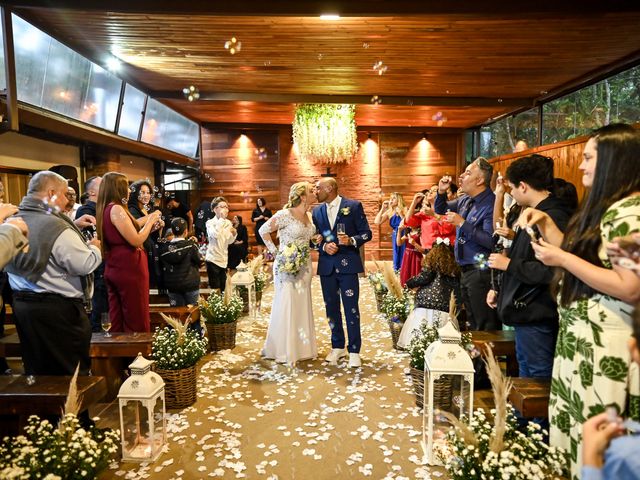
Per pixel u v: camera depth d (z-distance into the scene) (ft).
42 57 16.37
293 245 12.37
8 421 7.39
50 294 7.61
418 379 9.54
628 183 4.93
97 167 22.45
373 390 10.58
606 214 4.84
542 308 7.04
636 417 4.81
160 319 12.71
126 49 17.31
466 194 11.32
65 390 6.82
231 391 10.60
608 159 5.01
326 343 14.66
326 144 29.89
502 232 7.93
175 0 12.89
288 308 12.48
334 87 23.15
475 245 10.32
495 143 32.48
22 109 15.25
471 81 21.94
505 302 7.35
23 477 5.10
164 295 15.83
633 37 15.75
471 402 7.15
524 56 17.94
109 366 10.12
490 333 9.73
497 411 5.66
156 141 28.19
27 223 7.51
